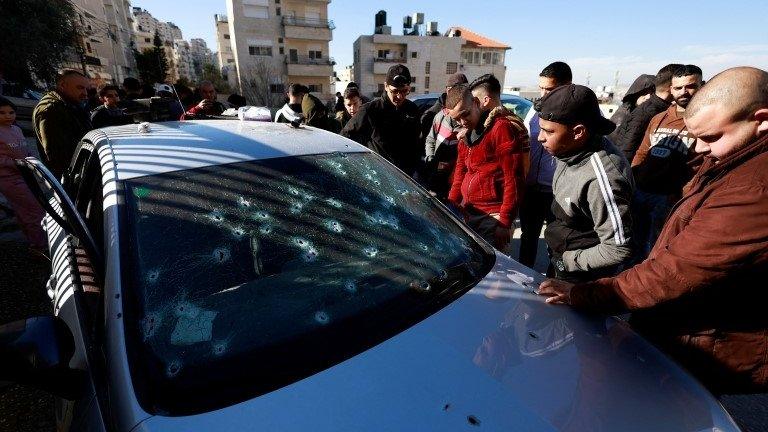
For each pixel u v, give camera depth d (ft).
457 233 4.98
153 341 2.91
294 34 106.22
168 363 2.81
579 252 5.30
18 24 49.29
